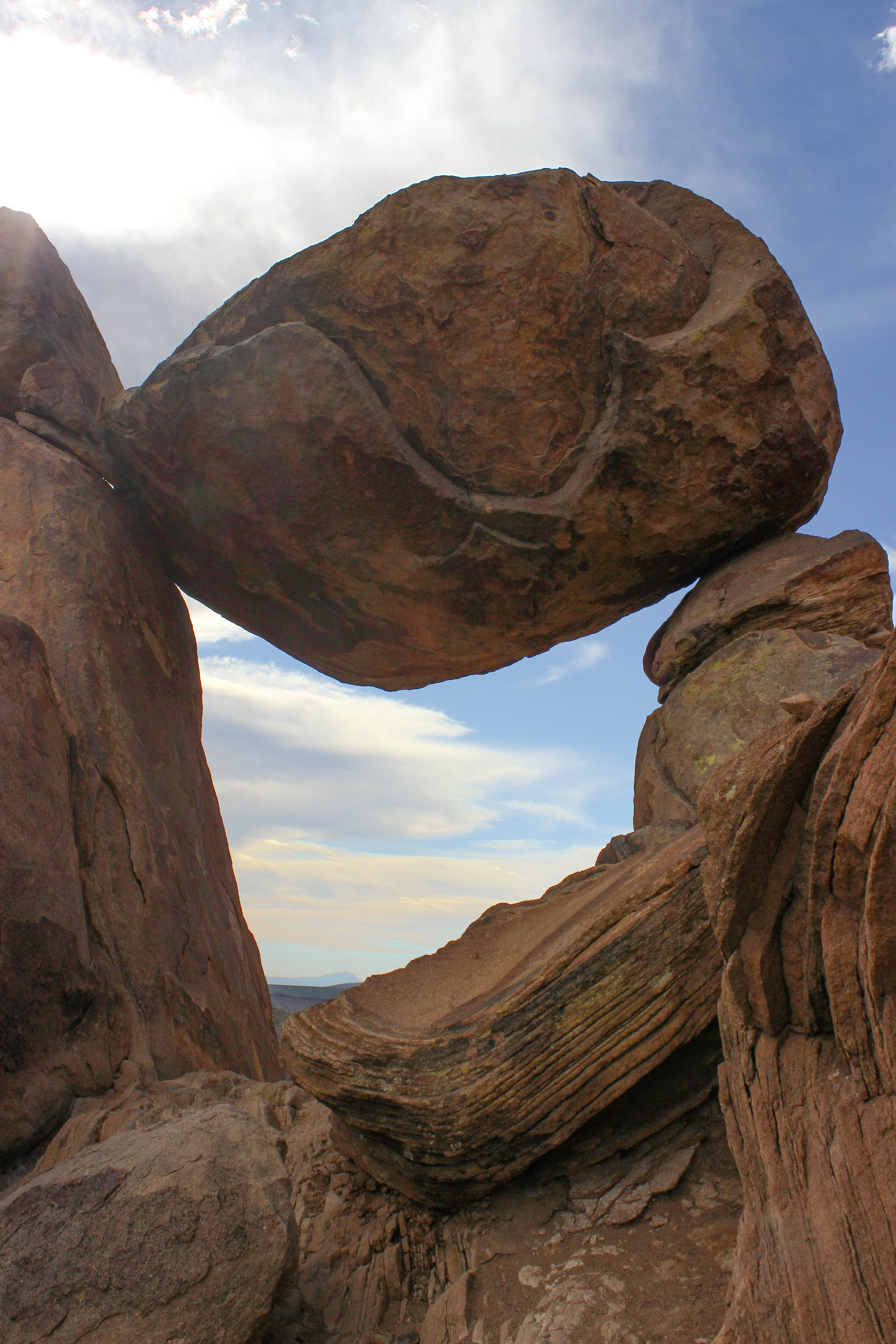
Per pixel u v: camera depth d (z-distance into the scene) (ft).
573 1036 13.44
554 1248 12.65
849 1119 7.58
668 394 20.36
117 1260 11.14
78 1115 17.02
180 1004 20.89
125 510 25.98
